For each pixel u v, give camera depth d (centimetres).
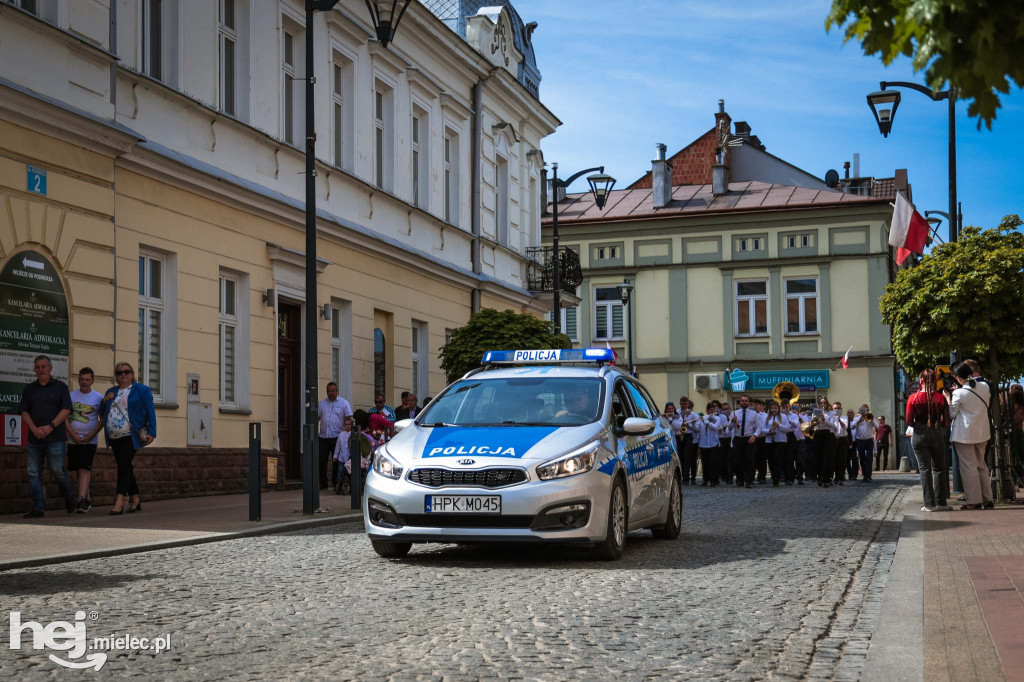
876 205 4934
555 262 3166
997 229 1966
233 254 1977
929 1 413
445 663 603
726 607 785
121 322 1666
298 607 779
